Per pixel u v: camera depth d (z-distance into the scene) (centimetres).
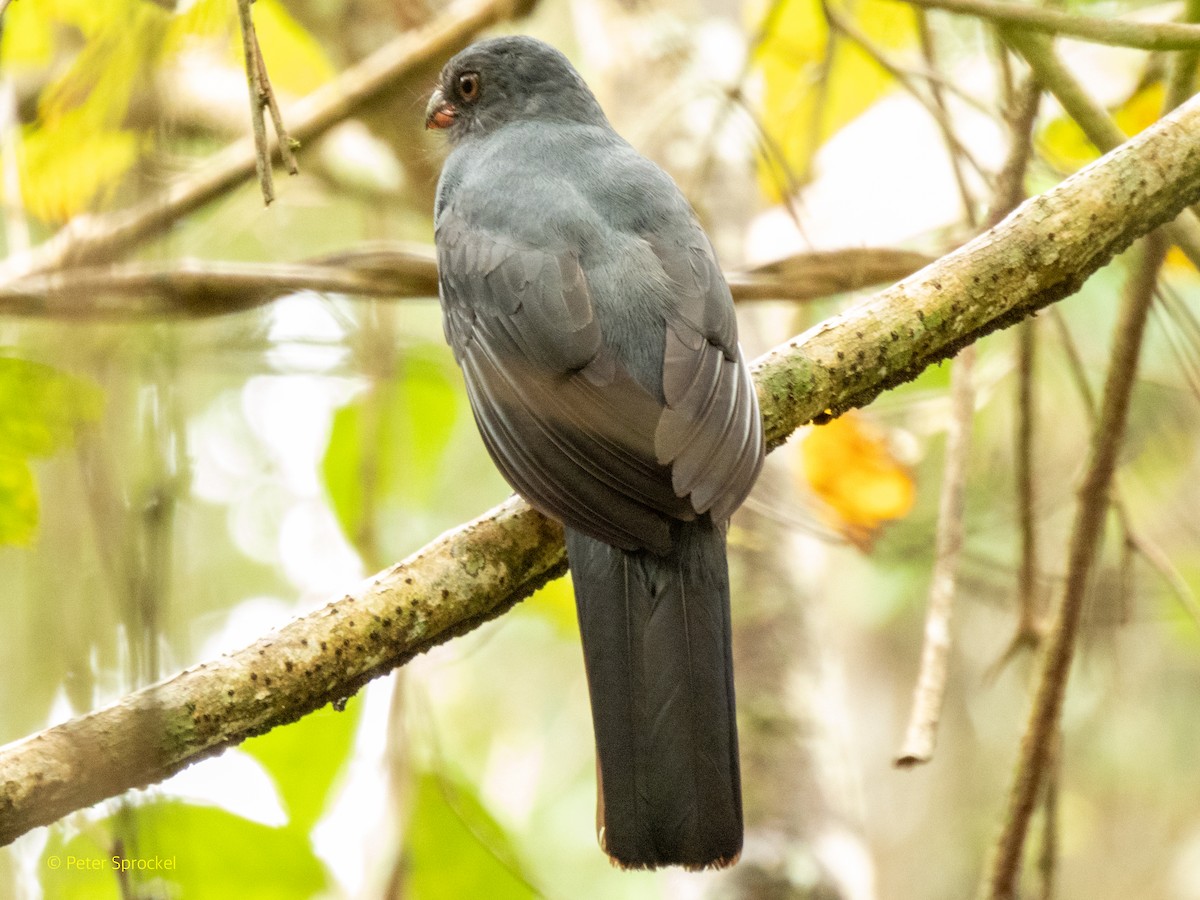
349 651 672
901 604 1516
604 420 734
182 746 643
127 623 606
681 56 1233
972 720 1853
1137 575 1414
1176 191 736
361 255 957
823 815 1066
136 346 799
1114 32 769
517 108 1038
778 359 757
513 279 838
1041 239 733
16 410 800
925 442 1291
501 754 1609
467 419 1423
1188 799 1778
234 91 1173
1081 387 941
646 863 675
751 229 1218
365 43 1207
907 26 1216
